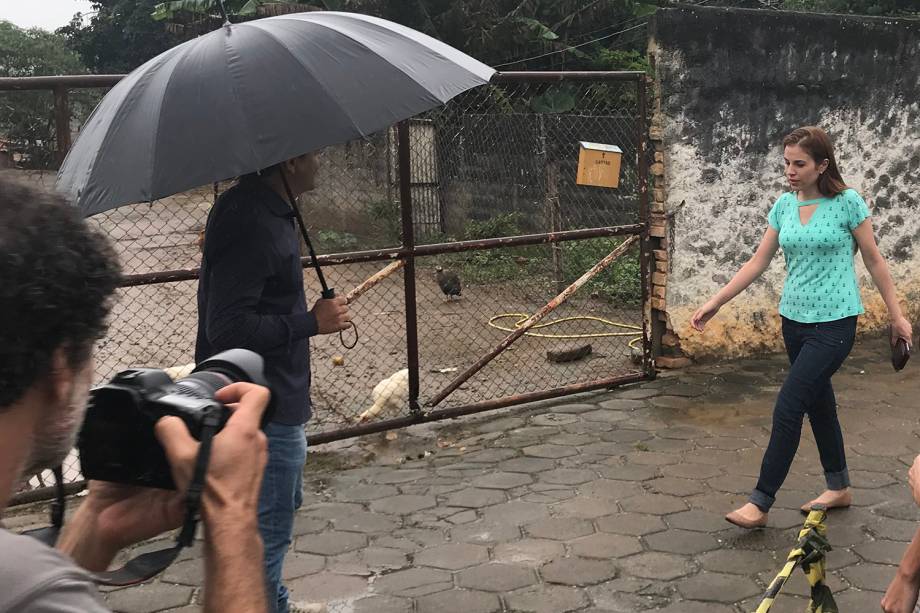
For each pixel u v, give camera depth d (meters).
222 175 2.29
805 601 3.26
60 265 0.85
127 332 8.35
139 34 26.44
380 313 9.35
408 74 2.64
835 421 3.94
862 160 6.82
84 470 1.19
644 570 3.54
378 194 11.98
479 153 12.34
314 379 6.83
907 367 6.34
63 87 4.12
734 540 3.77
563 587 3.43
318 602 3.36
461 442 5.12
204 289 2.65
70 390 0.92
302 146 2.36
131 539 1.23
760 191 6.52
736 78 6.29
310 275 11.28
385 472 4.69
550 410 5.62
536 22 12.59
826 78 6.57
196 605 3.37
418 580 3.52
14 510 4.24
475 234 11.88
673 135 6.18
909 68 6.85
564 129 10.94
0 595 0.77
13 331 0.82
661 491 4.31
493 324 8.72
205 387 1.25
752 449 4.84
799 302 3.81
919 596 1.89
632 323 8.59
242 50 2.48
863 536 3.76
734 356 6.61
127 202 2.28
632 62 12.48
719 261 6.46
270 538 2.63
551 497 4.28
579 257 10.27
